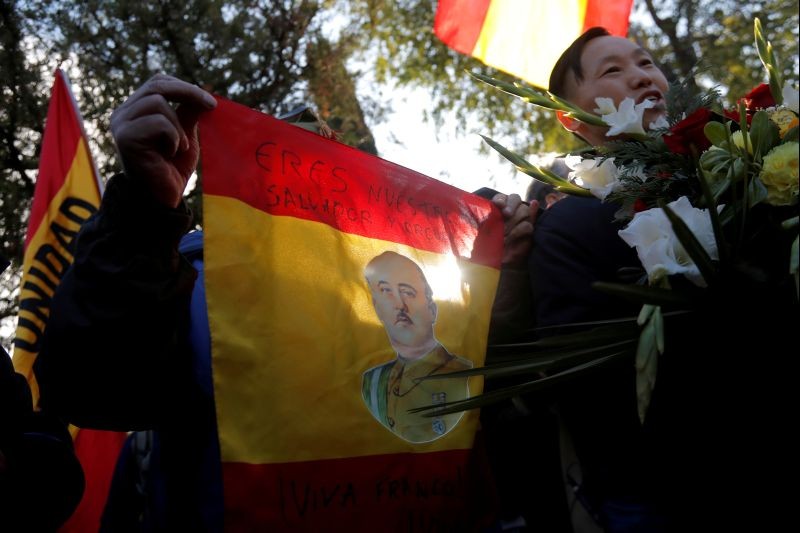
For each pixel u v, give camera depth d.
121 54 8.11
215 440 1.76
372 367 1.77
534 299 2.03
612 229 1.94
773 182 1.55
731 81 11.90
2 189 8.06
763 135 1.64
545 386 1.64
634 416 1.82
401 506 1.75
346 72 8.93
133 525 2.46
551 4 3.20
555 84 2.40
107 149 8.04
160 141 1.63
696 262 1.50
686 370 1.71
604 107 1.89
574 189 1.93
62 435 1.93
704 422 1.73
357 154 1.91
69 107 3.79
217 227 1.65
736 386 1.68
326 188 1.83
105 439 3.23
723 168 1.65
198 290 1.87
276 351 1.66
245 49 8.20
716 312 1.57
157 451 1.91
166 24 8.05
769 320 1.58
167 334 1.67
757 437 1.69
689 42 12.36
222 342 1.60
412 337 1.86
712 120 1.86
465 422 1.90
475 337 1.98
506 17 3.21
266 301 1.67
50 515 1.84
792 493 1.68
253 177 1.72
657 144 1.81
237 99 8.19
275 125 1.78
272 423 1.63
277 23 8.38
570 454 2.00
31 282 3.55
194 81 8.09
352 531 1.68
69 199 3.71
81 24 8.11
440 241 1.98
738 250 1.55
